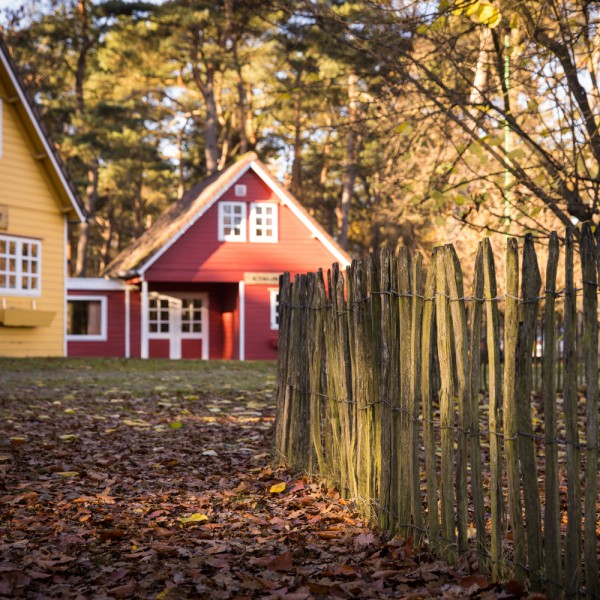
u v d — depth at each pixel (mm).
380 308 5336
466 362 4301
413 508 4832
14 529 5332
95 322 29625
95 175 46781
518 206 7797
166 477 7312
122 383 14719
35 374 16172
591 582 3559
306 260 29125
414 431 4809
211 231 28344
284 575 4457
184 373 17219
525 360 3838
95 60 41531
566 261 3623
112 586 4320
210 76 40188
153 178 51312
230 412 11484
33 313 21500
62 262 22859
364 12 7418
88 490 6660
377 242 41344
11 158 21266
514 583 3879
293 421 7320
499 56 7590
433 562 4527
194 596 4133
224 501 6305
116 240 62094
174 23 36312
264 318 28812
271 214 28859
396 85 7922
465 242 18609
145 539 5211
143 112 43688
